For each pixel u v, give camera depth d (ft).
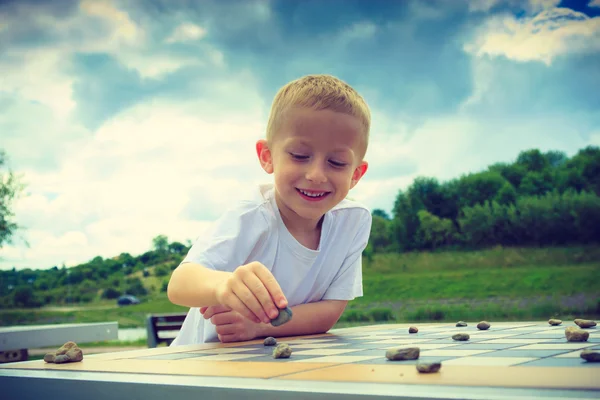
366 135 4.96
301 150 4.62
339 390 1.72
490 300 40.86
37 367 2.63
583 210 41.45
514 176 44.21
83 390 2.22
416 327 4.68
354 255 5.93
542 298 40.24
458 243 43.42
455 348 2.81
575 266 40.78
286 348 2.72
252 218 5.28
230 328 4.62
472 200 43.98
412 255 44.09
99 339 8.52
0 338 7.13
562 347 2.73
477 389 1.65
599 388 1.61
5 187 47.85
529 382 1.71
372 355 2.67
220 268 4.86
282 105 4.77
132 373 2.31
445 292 42.06
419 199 44.86
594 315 38.17
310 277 5.65
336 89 4.71
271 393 1.81
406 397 1.60
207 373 2.19
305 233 5.61
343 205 5.88
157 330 15.48
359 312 42.22
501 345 2.90
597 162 43.32
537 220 42.22
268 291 3.30
